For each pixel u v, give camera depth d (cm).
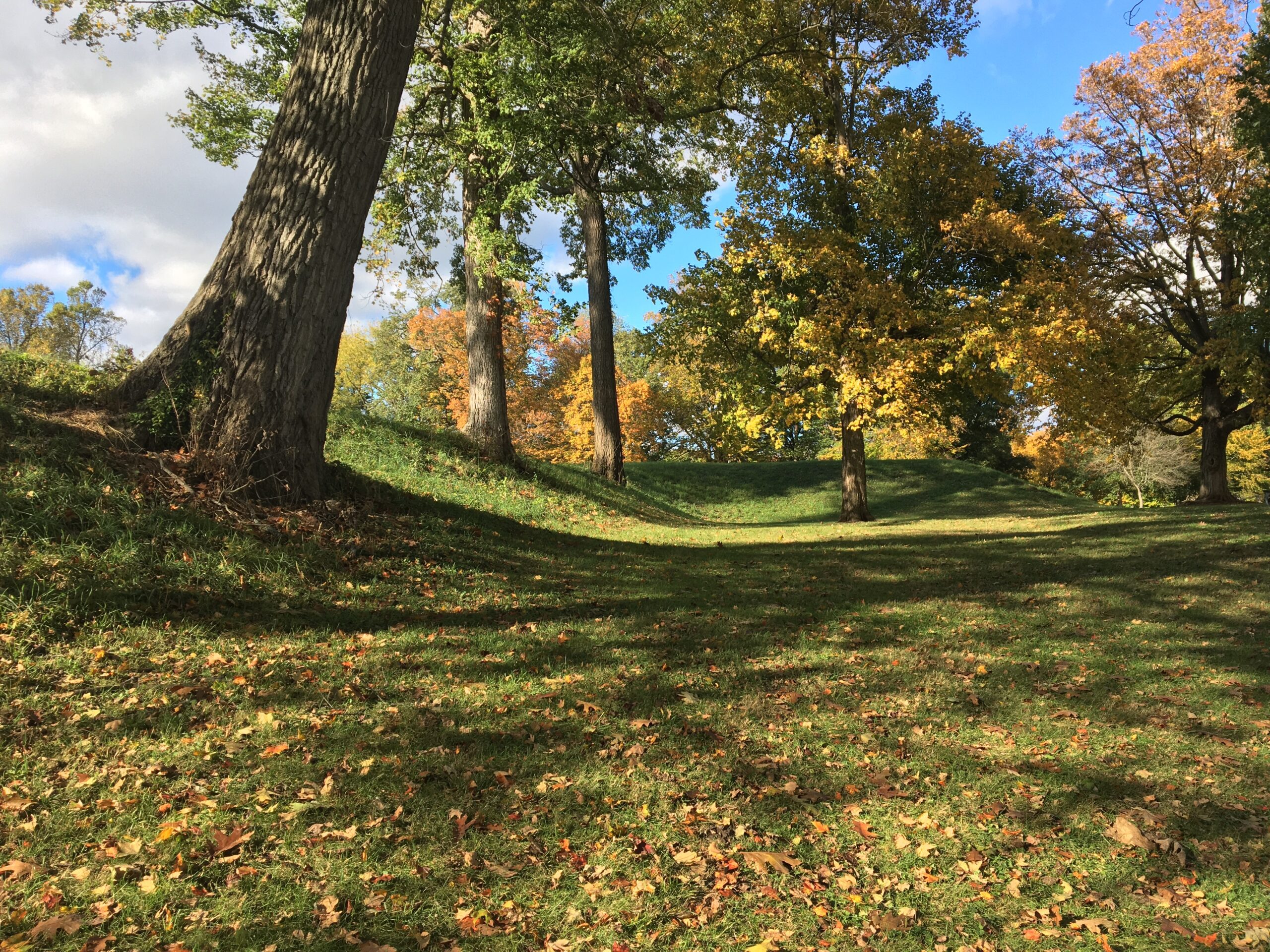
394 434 1662
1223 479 2150
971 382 1978
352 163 790
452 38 1388
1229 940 263
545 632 635
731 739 429
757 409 2095
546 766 378
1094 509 2825
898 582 963
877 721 466
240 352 761
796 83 1983
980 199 1825
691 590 884
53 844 281
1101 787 381
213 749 365
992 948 262
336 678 476
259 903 258
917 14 1953
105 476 662
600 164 1886
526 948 250
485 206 1475
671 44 1570
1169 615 745
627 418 4450
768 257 1945
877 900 288
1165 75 2017
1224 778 390
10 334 5534
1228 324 1811
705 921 270
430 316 4575
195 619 536
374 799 332
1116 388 2058
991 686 539
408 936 248
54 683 412
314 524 770
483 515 1114
